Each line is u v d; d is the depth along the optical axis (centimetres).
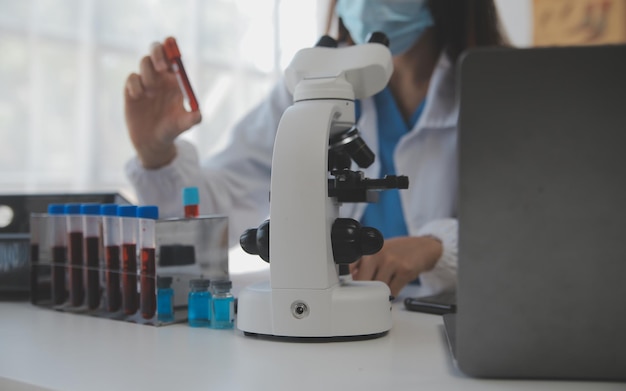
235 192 159
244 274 124
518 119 51
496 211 52
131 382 53
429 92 149
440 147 150
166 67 104
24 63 237
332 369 56
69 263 87
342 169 70
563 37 276
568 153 51
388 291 71
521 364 52
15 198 104
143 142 122
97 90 256
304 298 66
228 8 316
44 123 243
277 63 337
